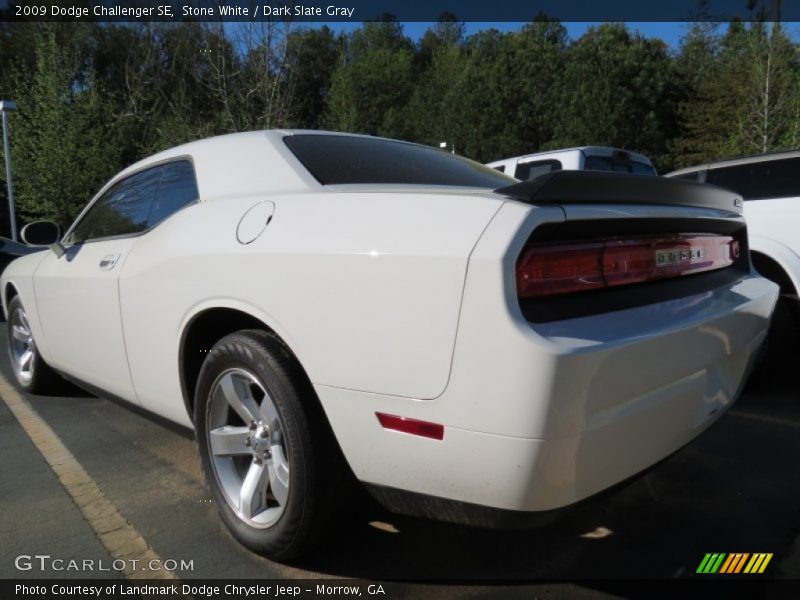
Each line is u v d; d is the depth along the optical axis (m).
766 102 16.92
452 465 1.61
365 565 2.14
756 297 2.25
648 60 27.92
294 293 1.89
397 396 1.67
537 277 1.55
